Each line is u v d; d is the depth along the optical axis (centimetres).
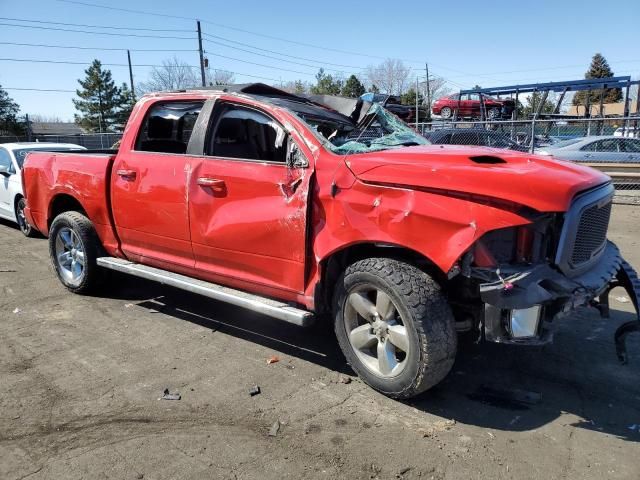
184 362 410
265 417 332
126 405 345
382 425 323
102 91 5722
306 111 439
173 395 357
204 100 445
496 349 433
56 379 380
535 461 289
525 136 1686
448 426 322
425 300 320
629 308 530
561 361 412
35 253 776
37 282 622
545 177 312
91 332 469
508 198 297
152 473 279
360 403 349
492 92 2433
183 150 502
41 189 582
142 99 496
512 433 316
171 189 444
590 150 1394
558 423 327
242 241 400
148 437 311
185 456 293
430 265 345
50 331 471
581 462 288
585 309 524
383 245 337
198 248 434
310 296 373
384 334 346
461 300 349
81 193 531
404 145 448
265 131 461
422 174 324
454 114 2642
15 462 287
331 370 397
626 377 386
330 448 301
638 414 338
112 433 314
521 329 308
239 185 399
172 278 454
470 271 309
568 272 320
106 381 378
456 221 304
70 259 573
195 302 551
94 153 599
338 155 365
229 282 424
